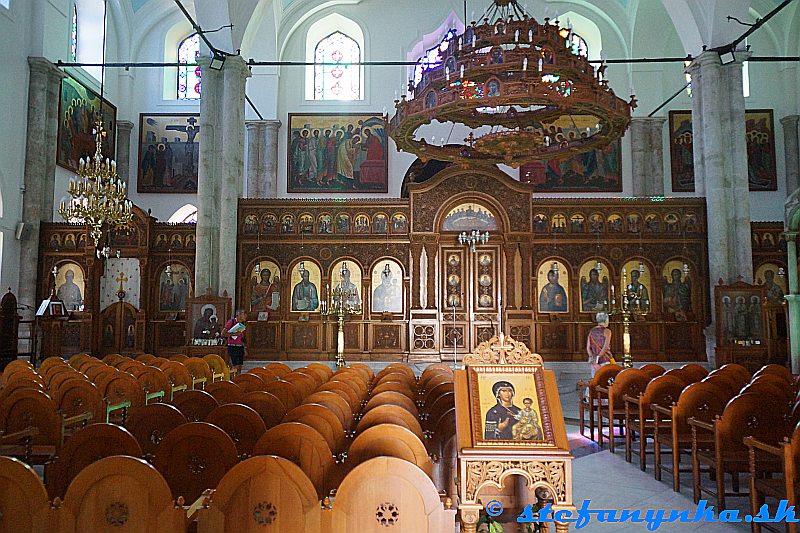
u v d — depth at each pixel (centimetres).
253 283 2286
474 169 2289
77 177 2697
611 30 3250
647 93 3148
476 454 479
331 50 3291
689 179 3119
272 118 3128
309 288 2288
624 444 1125
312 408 593
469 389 519
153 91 3216
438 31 3256
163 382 995
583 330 2267
